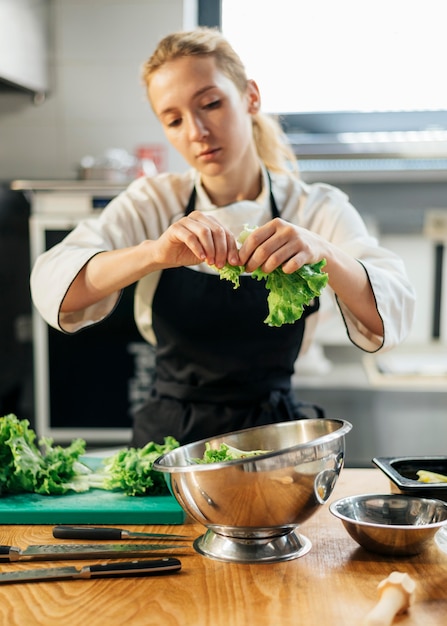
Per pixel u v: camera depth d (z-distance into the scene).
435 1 3.00
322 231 1.87
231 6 3.09
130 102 3.15
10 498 1.37
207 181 1.85
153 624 0.93
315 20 3.06
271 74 3.12
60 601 1.00
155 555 1.15
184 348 1.82
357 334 1.66
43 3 3.05
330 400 2.78
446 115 3.10
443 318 3.26
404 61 3.07
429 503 1.18
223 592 1.02
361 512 1.21
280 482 1.08
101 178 2.86
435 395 2.74
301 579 1.06
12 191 3.17
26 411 3.22
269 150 1.93
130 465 1.37
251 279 1.79
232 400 1.80
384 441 2.79
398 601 0.92
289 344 1.82
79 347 2.81
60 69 3.16
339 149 3.02
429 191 3.15
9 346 3.19
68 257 1.67
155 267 1.51
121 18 3.11
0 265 3.17
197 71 1.59
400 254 3.24
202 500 1.10
